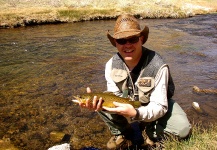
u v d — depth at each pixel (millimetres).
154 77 3471
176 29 17359
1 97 6375
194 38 14258
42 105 5926
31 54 10648
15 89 6910
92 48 11781
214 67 8797
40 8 21438
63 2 24109
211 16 25891
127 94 3740
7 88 6984
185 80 7535
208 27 18281
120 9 23734
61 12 20688
